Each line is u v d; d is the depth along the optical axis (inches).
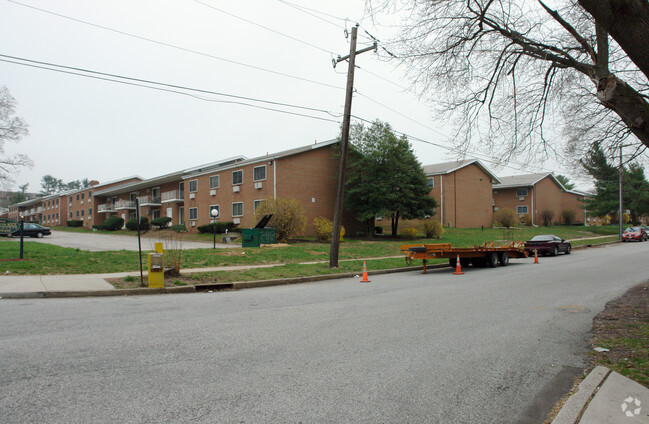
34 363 184.2
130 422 133.1
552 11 361.4
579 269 675.4
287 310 325.7
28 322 264.4
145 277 475.2
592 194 2063.2
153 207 1963.6
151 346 216.5
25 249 669.9
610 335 255.0
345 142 668.1
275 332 252.4
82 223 2495.1
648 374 180.4
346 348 221.5
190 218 1632.6
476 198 1875.0
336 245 652.1
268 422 136.1
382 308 337.7
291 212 1069.1
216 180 1504.7
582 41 348.5
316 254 823.7
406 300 379.2
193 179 1622.8
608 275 584.7
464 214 1797.5
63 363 185.8
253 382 170.7
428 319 297.1
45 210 3122.5
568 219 2226.9
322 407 148.9
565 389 173.3
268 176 1275.8
